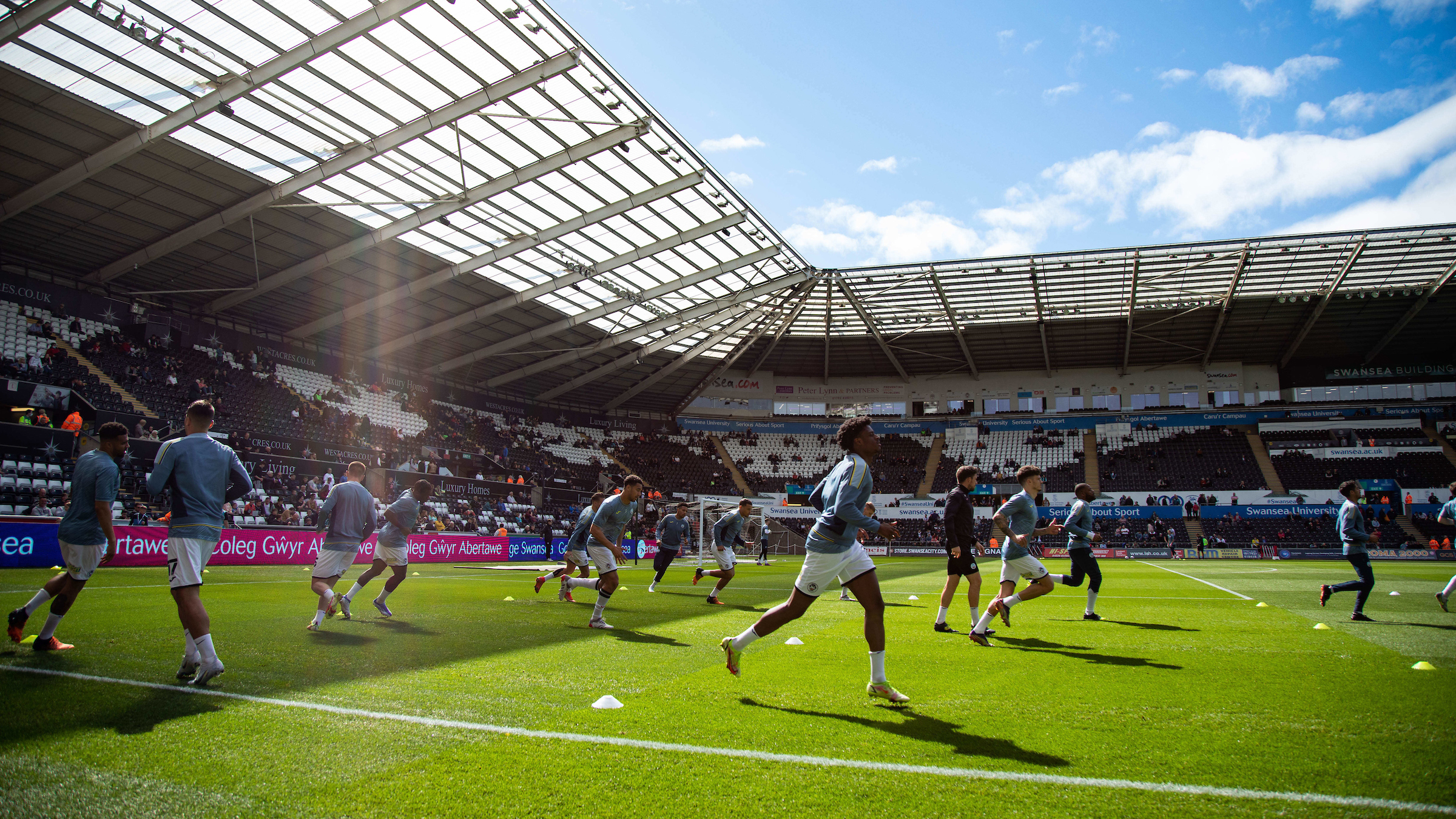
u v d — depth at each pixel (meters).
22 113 17.69
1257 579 18.16
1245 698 4.74
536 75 19.25
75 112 17.97
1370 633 7.98
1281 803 2.89
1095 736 3.82
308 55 17.30
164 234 23.30
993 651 6.68
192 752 3.43
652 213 26.89
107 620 7.70
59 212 21.70
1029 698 4.72
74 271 25.02
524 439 41.94
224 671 5.26
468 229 25.97
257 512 22.94
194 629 4.83
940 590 14.93
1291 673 5.62
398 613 9.25
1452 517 10.51
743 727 3.93
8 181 19.77
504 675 5.28
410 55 18.38
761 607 10.95
